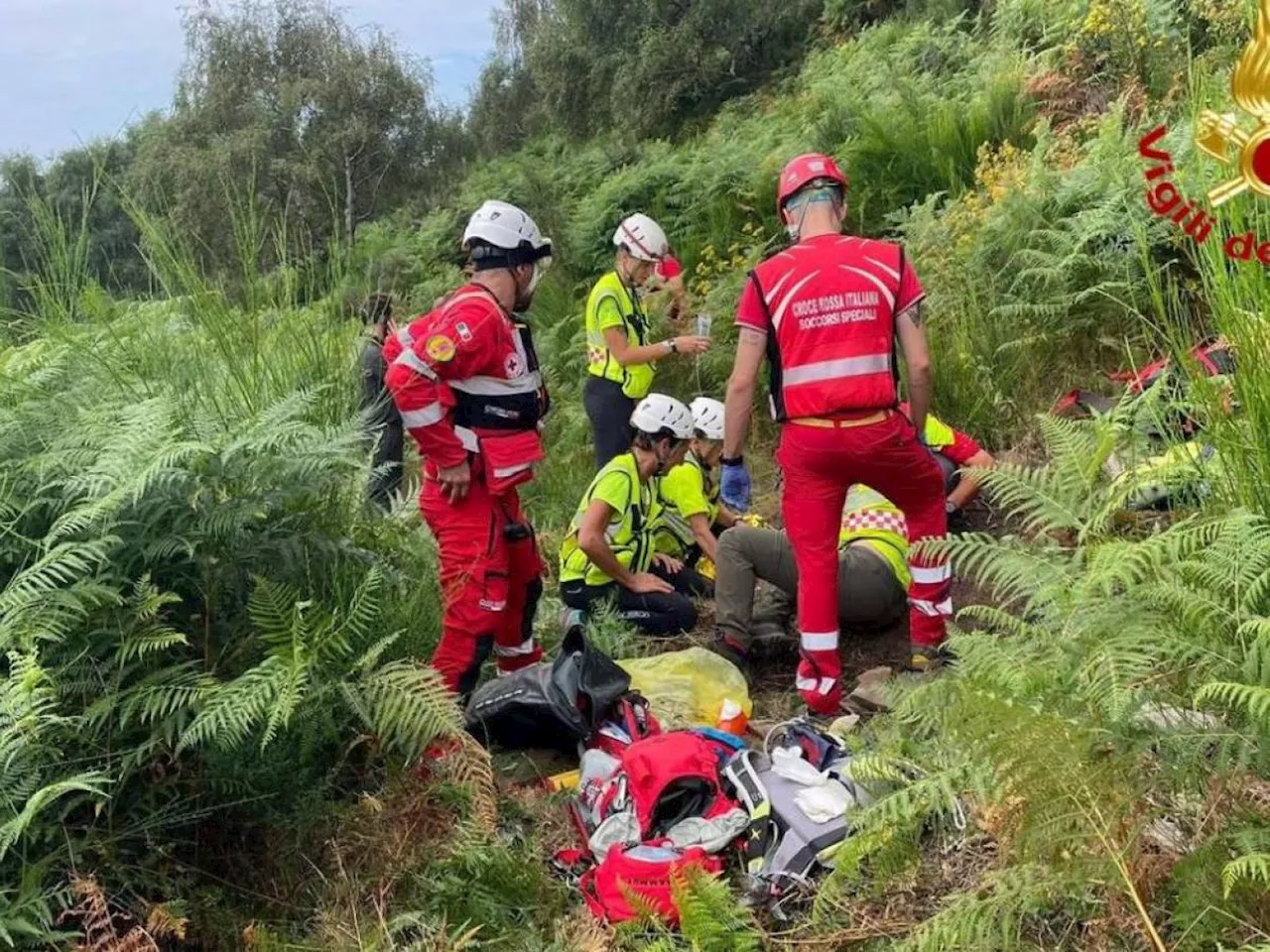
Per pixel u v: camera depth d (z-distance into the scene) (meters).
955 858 2.94
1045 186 6.64
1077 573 3.16
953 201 7.49
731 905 2.81
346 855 3.18
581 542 4.83
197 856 3.19
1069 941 2.50
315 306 4.75
